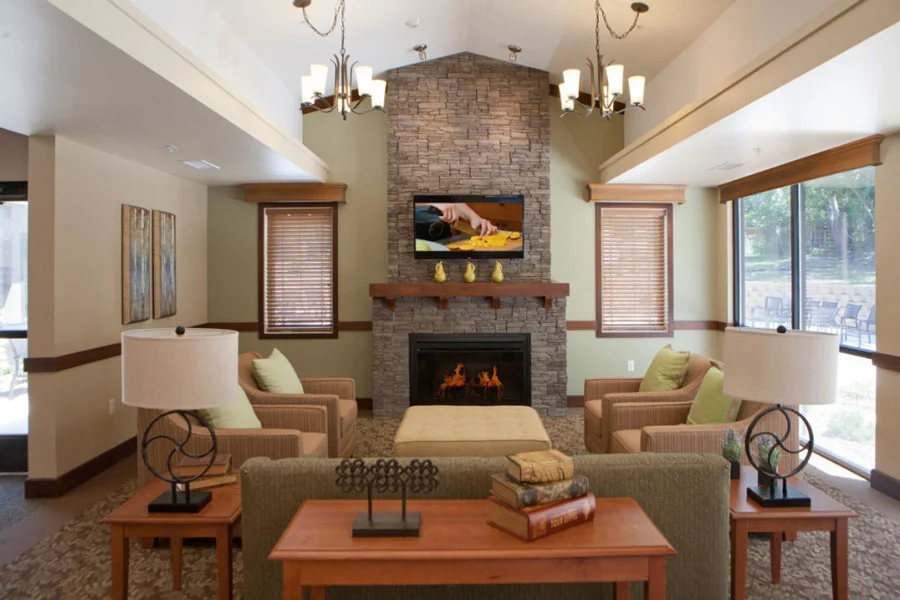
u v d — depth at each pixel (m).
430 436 3.43
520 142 5.84
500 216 5.71
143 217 4.78
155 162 4.70
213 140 3.93
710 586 2.00
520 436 3.43
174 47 2.75
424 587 1.95
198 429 3.04
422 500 1.94
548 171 5.86
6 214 4.33
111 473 4.19
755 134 3.78
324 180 5.90
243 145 4.09
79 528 3.24
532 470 1.69
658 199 6.02
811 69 2.56
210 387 2.14
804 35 2.59
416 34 5.10
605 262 6.19
